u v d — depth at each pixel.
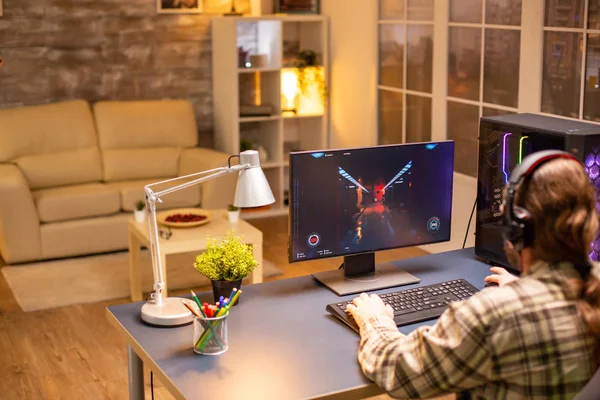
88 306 4.55
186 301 2.41
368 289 2.52
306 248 2.54
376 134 6.05
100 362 3.84
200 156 5.79
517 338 1.58
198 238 4.30
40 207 5.25
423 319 2.27
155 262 2.42
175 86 6.52
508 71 4.68
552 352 1.58
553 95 4.36
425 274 2.69
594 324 1.56
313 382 1.92
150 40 6.35
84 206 5.38
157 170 5.96
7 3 5.84
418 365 1.73
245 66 6.44
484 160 2.75
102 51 6.20
